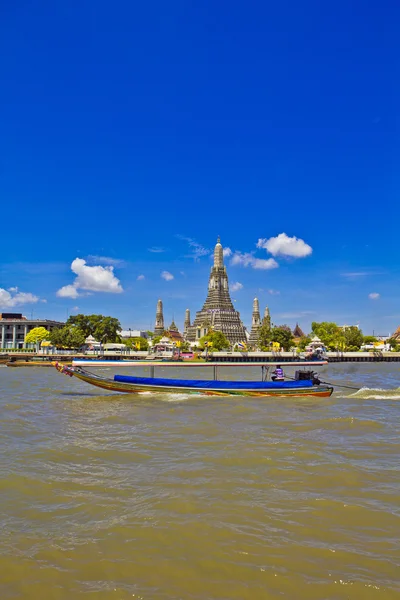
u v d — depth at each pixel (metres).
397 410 34.78
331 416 31.67
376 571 10.65
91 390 49.50
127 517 13.59
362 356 147.12
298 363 44.00
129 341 171.62
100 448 22.02
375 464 19.08
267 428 27.22
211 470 18.19
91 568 10.80
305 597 9.68
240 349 188.75
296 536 12.37
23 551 11.59
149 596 9.72
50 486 16.27
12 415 32.22
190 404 37.59
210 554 11.41
